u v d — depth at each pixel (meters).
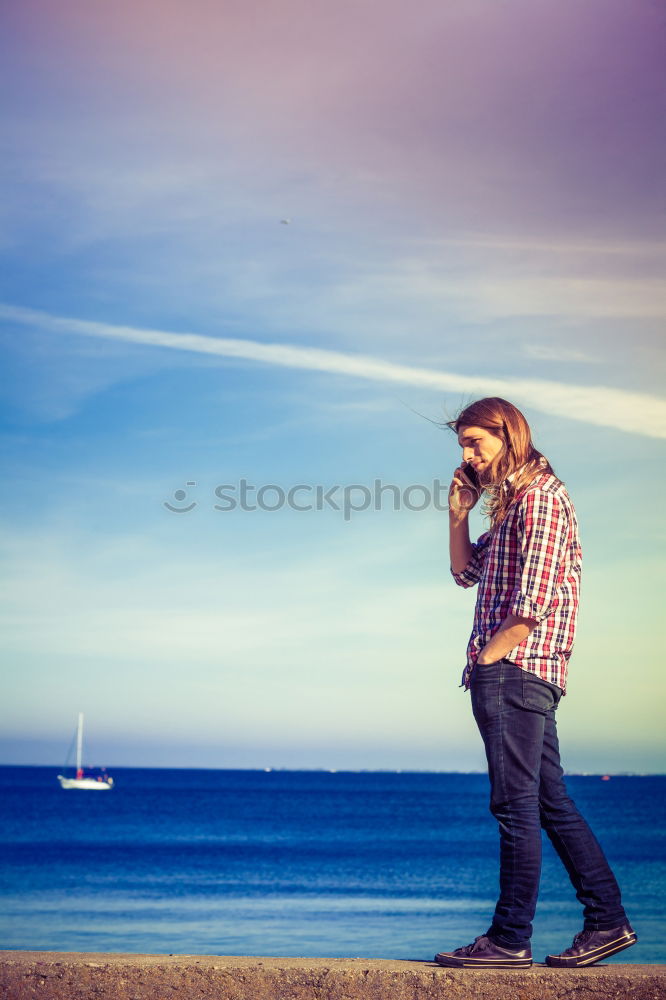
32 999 3.24
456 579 3.79
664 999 3.08
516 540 3.45
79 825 78.62
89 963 3.25
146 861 52.72
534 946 26.80
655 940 30.23
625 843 60.03
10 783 172.12
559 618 3.44
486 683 3.40
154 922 33.56
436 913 35.16
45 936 30.94
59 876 47.44
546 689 3.39
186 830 74.25
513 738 3.36
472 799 118.81
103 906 37.41
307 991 3.18
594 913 3.38
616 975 3.11
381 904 37.47
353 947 29.45
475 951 3.29
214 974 3.20
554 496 3.39
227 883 44.28
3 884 44.50
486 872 47.84
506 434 3.52
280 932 31.75
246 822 81.44
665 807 90.06
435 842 63.50
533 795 3.36
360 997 3.15
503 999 3.13
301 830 73.38
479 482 3.74
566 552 3.44
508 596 3.45
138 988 3.21
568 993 3.11
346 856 54.38
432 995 3.14
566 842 3.43
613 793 115.06
